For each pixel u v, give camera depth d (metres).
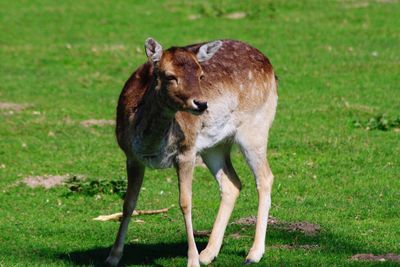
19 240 19.64
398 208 21.69
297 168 26.06
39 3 55.78
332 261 17.14
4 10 53.69
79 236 20.03
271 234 19.36
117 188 24.42
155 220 21.58
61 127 31.70
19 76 39.97
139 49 44.69
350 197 23.08
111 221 21.59
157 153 16.19
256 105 18.12
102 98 36.28
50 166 27.05
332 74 38.78
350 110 32.91
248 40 45.50
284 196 23.38
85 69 41.41
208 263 17.50
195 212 22.03
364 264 16.77
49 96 36.47
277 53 42.75
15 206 23.16
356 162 26.56
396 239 18.97
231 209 18.27
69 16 52.06
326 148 28.05
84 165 27.09
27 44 45.97
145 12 52.69
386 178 24.81
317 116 32.28
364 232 19.58
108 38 47.06
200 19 50.59
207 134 17.42
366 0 53.69
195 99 15.27
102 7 54.31
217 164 18.34
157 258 17.94
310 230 19.70
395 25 47.62
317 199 22.89
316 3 53.22
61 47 45.25
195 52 16.08
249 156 18.12
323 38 45.47
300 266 16.81
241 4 53.06
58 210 22.80
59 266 17.23
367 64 40.25
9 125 31.81
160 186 24.73
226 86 17.53
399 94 35.31
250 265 17.06
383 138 29.19
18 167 26.94
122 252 17.66
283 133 29.88
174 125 16.05
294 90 36.28
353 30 46.94
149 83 16.28
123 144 16.67
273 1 53.53
